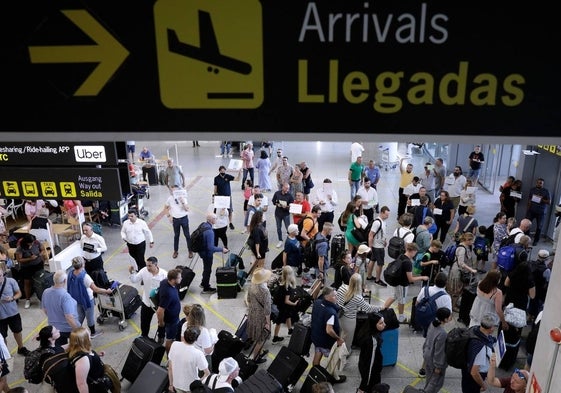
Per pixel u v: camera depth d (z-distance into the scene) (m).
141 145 26.02
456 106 2.09
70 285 8.08
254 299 7.60
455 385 7.44
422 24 2.01
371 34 2.04
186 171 20.62
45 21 2.08
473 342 5.98
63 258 9.76
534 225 13.16
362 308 7.55
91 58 2.12
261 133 2.18
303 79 2.10
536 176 13.16
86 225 9.55
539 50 1.99
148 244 12.94
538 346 4.77
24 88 2.16
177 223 11.76
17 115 2.20
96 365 5.68
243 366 7.21
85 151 4.71
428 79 2.07
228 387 5.68
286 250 10.00
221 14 2.05
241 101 2.15
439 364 6.45
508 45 2.00
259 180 17.41
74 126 2.20
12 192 4.85
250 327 7.72
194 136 2.19
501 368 7.75
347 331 7.55
